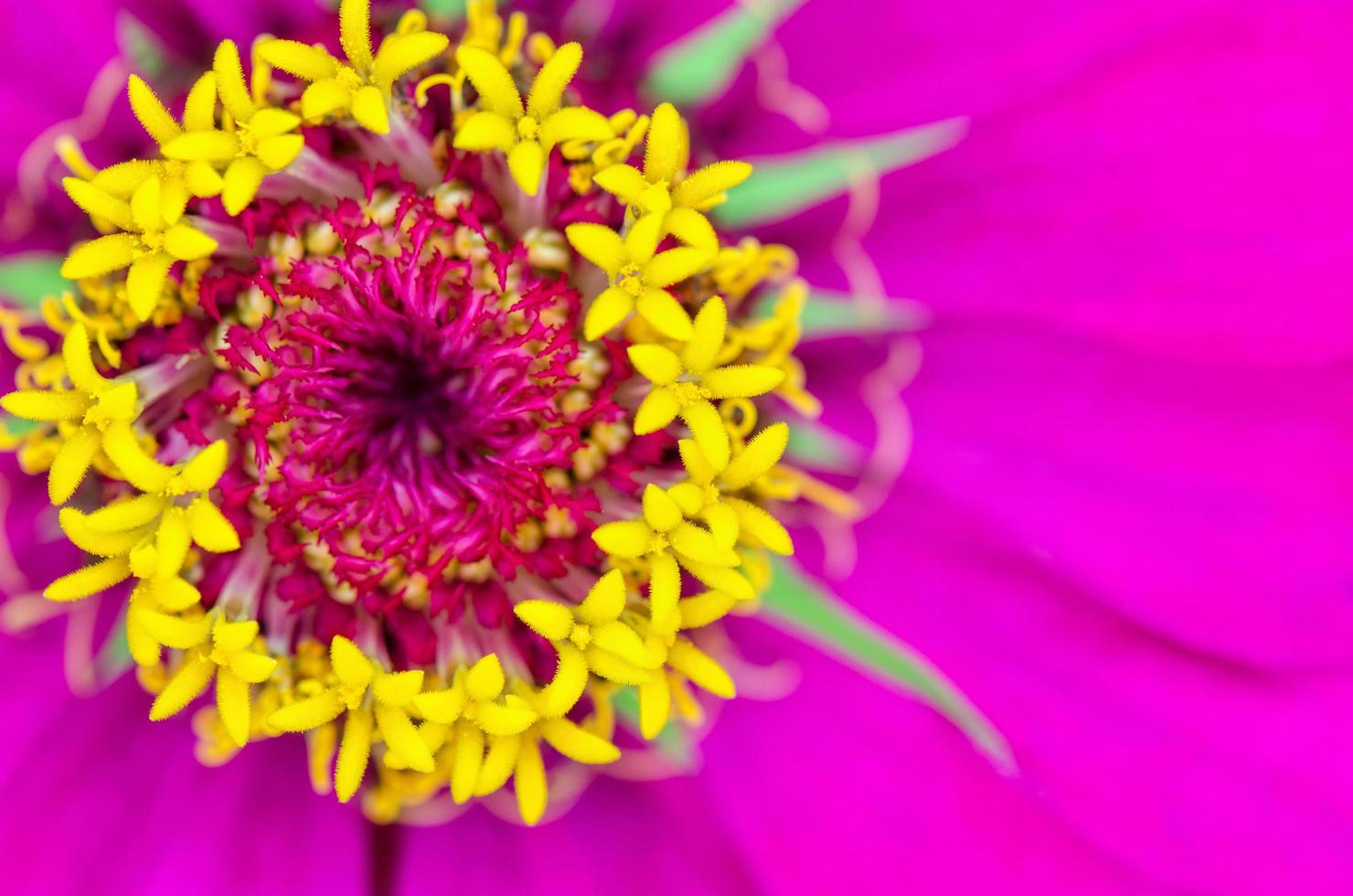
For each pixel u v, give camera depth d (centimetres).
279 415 13
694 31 13
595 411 13
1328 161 13
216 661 13
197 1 13
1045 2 13
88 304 13
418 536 13
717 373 13
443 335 13
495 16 13
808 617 13
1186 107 13
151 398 13
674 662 13
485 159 13
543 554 13
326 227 13
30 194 13
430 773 13
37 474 13
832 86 13
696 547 13
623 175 13
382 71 13
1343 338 13
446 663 13
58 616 13
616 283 13
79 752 13
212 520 13
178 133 13
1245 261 13
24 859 13
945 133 13
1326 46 13
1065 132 13
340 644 13
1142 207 13
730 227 13
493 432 13
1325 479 13
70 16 13
